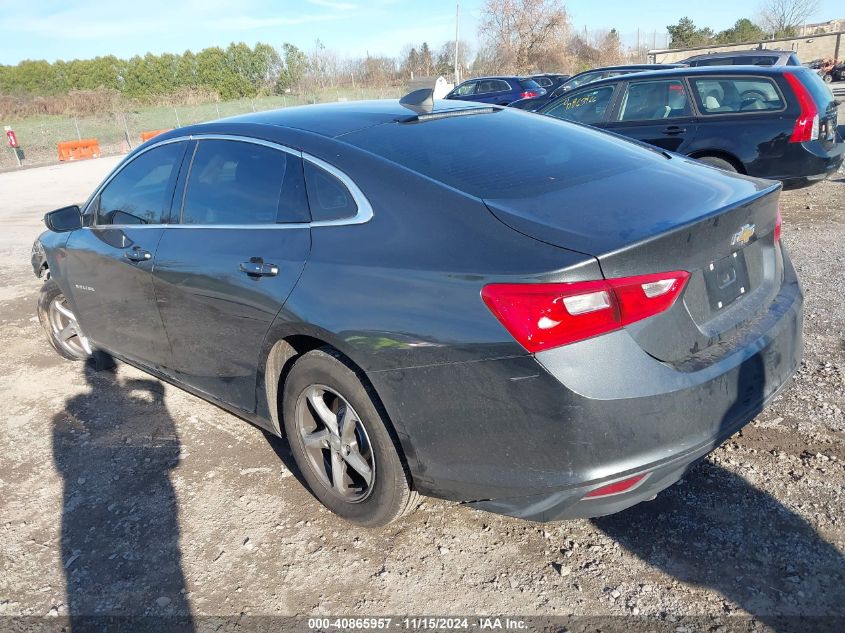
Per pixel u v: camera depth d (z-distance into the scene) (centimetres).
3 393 432
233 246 290
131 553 275
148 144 363
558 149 289
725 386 221
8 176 1942
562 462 207
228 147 315
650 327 210
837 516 261
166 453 347
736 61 1405
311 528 282
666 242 208
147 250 335
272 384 292
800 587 231
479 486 226
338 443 269
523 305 202
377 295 233
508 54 4766
